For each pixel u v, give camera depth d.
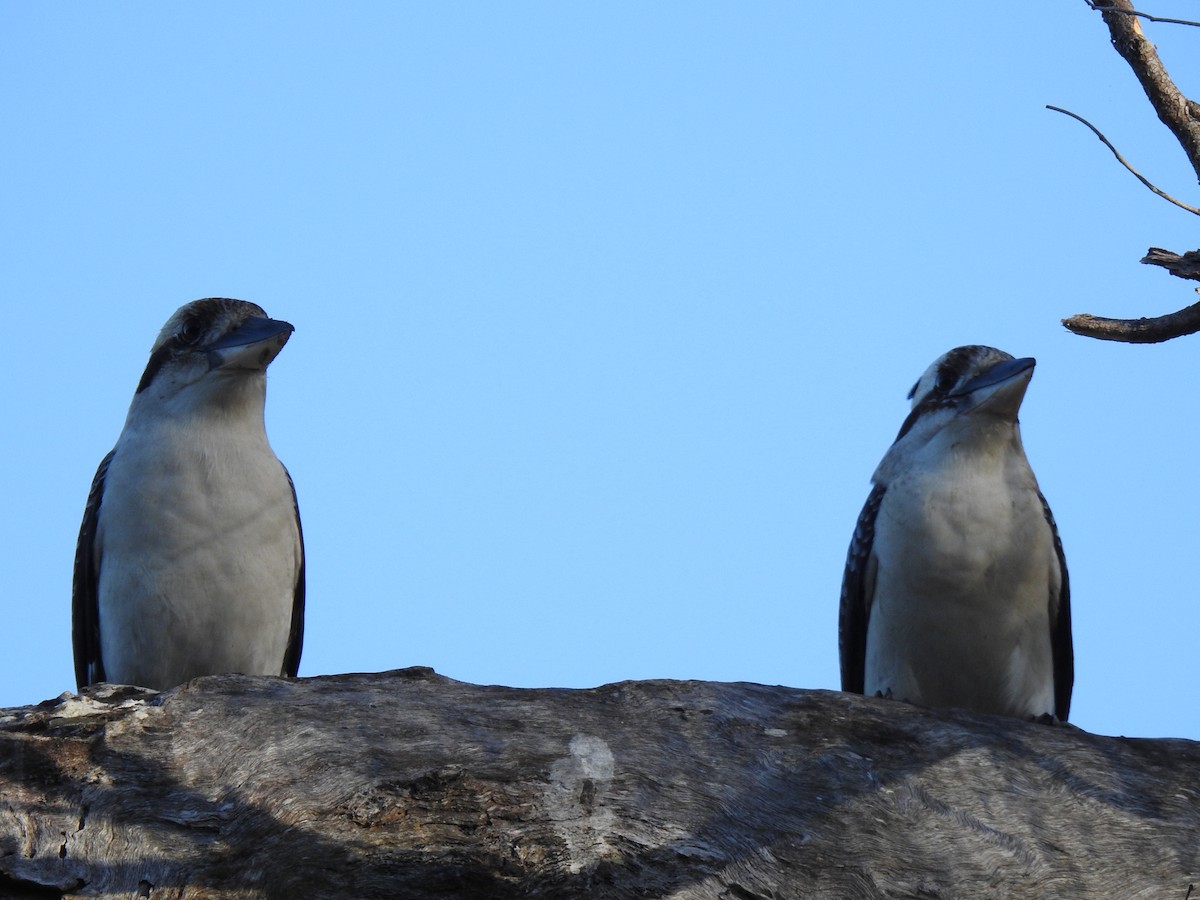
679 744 12.64
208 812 11.58
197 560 15.70
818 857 11.54
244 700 12.99
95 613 16.44
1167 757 13.08
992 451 15.84
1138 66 13.74
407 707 13.02
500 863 11.09
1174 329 13.59
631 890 11.02
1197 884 11.52
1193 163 13.57
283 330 16.02
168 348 16.17
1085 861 11.71
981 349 16.42
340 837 11.21
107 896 10.87
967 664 15.94
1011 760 12.78
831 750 12.69
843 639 17.12
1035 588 15.77
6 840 11.20
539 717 12.95
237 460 15.90
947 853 11.72
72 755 12.04
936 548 15.63
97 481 16.38
